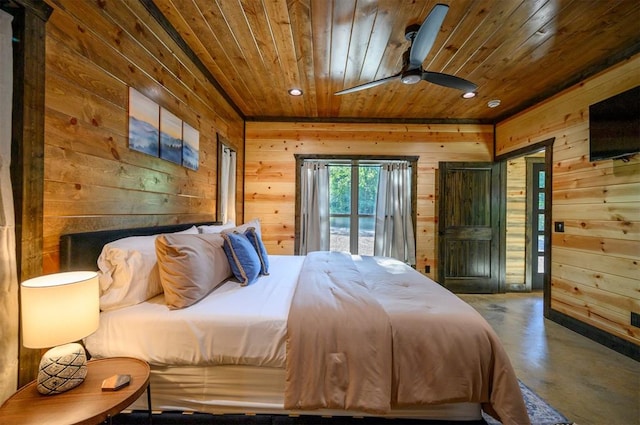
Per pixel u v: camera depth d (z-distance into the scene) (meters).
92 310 1.16
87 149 1.43
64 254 1.29
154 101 1.96
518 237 4.25
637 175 2.25
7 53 1.07
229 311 1.49
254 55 2.51
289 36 2.22
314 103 3.65
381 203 4.21
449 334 1.38
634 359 2.25
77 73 1.37
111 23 1.57
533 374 2.04
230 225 2.93
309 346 1.37
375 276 2.18
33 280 1.13
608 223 2.46
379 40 2.25
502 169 4.03
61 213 1.30
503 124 3.95
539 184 4.27
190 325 1.41
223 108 3.26
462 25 2.04
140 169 1.84
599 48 2.33
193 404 1.47
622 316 2.35
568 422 1.58
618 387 1.89
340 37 2.22
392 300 1.63
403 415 1.47
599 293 2.54
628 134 2.23
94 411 0.99
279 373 1.46
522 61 2.54
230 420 1.47
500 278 4.05
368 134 4.18
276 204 4.18
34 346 1.03
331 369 1.36
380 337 1.37
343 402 1.35
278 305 1.59
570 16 1.94
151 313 1.44
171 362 1.41
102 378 1.17
